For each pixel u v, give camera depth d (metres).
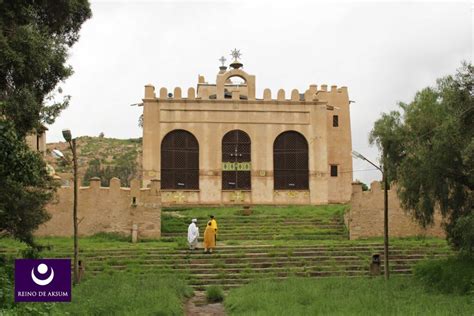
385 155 26.91
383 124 26.83
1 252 30.17
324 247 33.19
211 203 49.12
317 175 50.19
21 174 18.88
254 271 29.39
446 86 25.42
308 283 24.91
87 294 21.00
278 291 23.36
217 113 50.03
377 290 23.03
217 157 49.69
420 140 25.64
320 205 48.91
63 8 23.73
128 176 86.56
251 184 49.69
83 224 38.00
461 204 25.75
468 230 23.47
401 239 37.44
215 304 23.64
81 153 95.62
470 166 24.06
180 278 27.62
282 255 31.61
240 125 50.16
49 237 37.44
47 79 22.78
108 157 94.94
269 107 50.47
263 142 50.19
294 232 38.56
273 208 46.38
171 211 45.56
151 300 20.23
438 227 38.19
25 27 20.98
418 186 25.98
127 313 18.23
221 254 31.58
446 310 18.56
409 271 29.67
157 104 49.66
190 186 49.34
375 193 38.34
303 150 50.59
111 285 23.19
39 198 24.91
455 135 24.23
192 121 49.75
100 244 34.53
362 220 38.09
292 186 50.09
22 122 21.38
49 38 22.52
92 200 38.19
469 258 25.86
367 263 30.58
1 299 16.92
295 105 50.62
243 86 54.41
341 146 55.66
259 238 37.53
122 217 38.03
